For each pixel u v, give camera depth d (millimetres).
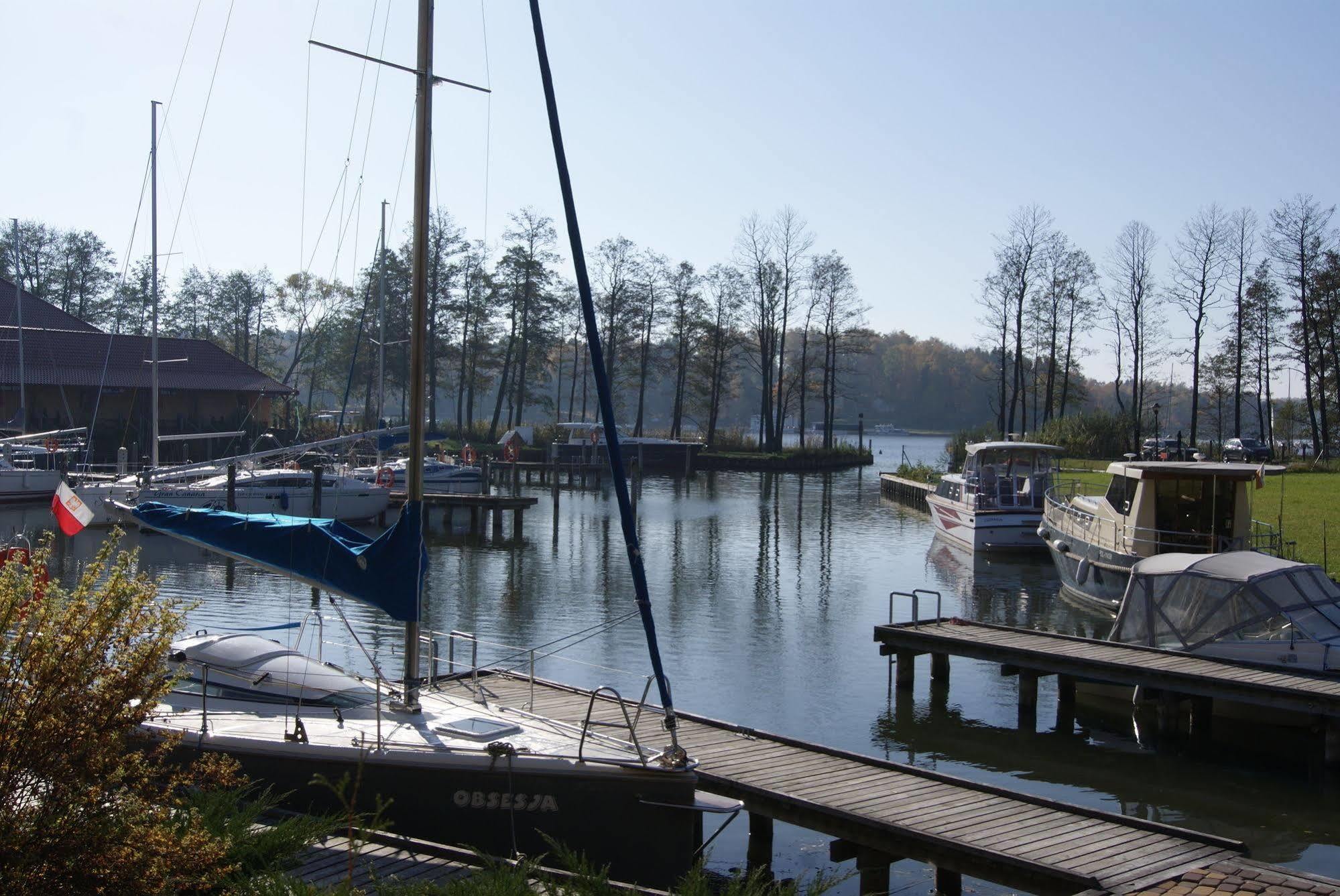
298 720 9656
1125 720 16312
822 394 80812
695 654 19891
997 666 19406
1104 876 8859
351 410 65375
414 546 9977
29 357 49750
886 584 27953
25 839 5562
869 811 10328
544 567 30141
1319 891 8555
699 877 7672
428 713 10531
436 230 64625
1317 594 16250
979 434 60625
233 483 33375
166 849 5953
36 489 37750
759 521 42281
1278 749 15109
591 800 9062
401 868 8000
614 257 71438
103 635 6027
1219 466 22625
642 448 65438
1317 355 55781
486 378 72562
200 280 74062
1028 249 62469
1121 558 22812
